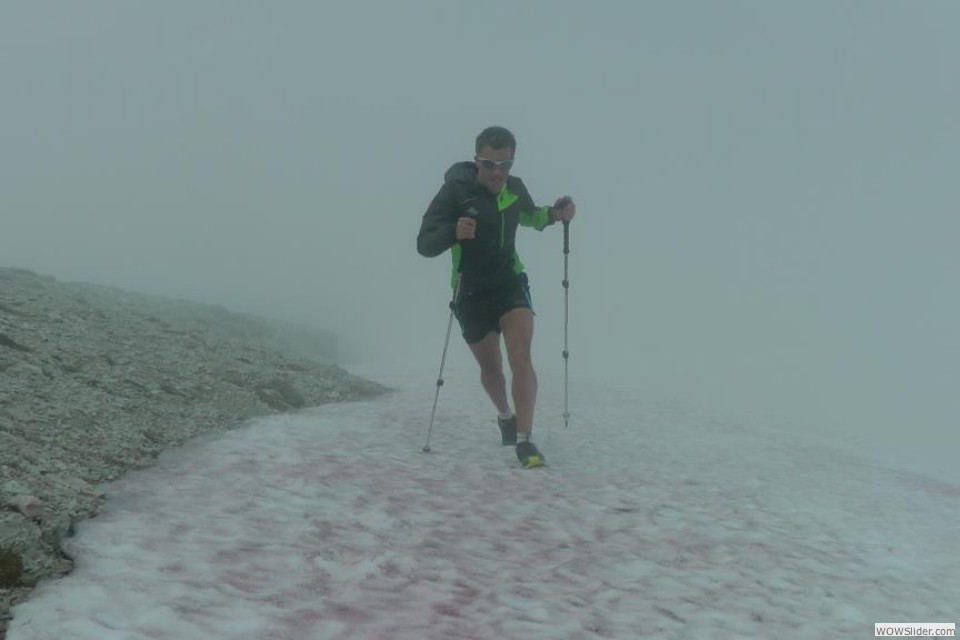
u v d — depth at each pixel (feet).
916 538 19.11
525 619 12.48
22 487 14.25
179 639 10.50
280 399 28.43
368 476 19.79
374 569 13.67
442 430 27.53
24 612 10.69
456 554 15.14
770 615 13.47
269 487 17.53
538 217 24.53
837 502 22.20
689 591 14.32
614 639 12.10
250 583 12.58
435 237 21.71
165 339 32.48
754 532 18.21
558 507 19.12
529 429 23.29
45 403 19.45
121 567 12.42
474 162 23.12
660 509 19.60
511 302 23.39
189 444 20.44
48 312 30.09
